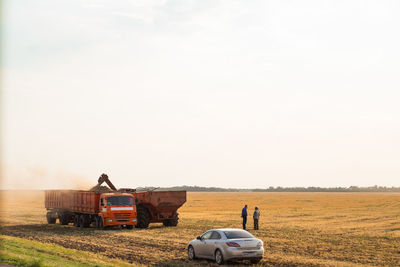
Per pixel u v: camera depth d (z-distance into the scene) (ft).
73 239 104.47
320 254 81.56
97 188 141.28
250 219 168.96
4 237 96.63
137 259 75.41
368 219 171.53
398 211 228.22
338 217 182.39
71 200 141.90
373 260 75.46
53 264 61.82
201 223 149.38
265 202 390.01
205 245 72.43
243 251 68.23
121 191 141.59
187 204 343.67
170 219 137.39
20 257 65.21
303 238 106.11
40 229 131.03
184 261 73.56
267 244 94.89
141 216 132.98
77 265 63.31
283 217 181.98
